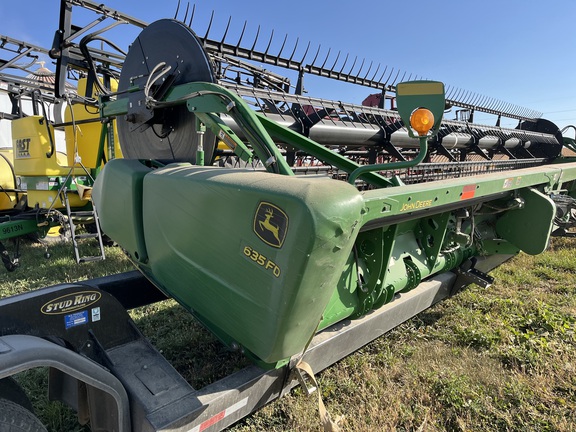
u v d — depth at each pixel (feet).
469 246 10.65
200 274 5.10
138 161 7.32
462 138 15.20
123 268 15.43
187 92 6.88
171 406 4.71
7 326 4.69
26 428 4.14
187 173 5.39
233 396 5.16
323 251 3.81
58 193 15.89
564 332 9.68
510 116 19.43
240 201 4.33
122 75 8.95
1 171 19.44
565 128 19.49
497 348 9.16
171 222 5.49
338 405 7.39
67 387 5.38
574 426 6.79
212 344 9.31
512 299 11.73
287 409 7.23
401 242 8.87
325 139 10.89
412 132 5.40
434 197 6.46
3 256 15.56
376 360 8.80
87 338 5.42
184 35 7.20
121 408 4.72
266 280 4.13
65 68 13.70
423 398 7.60
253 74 13.16
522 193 10.30
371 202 5.22
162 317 10.78
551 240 18.43
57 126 16.63
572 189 16.56
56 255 17.79
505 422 6.98
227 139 6.11
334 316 6.76
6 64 18.85
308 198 3.75
